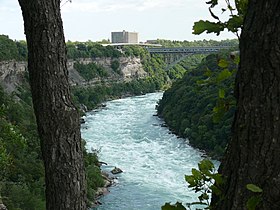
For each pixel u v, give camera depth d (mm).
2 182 19516
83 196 2973
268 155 1568
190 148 36938
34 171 24656
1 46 59812
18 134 11023
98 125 48375
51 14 2766
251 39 1604
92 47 90875
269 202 1563
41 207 20625
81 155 2967
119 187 26594
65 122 2855
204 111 40781
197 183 1869
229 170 1739
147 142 39781
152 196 24812
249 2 1649
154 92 92500
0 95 31719
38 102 2848
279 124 1546
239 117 1672
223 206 1736
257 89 1592
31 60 2828
